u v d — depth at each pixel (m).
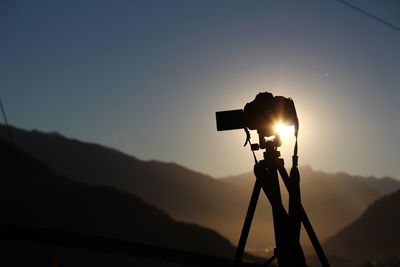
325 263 2.45
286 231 2.49
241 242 2.58
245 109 2.75
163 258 3.57
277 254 2.51
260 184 2.64
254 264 3.16
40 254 50.12
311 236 2.49
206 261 3.50
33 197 91.19
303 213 2.52
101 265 55.38
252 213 2.61
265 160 2.67
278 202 2.55
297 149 2.65
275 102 2.71
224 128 2.78
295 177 2.57
